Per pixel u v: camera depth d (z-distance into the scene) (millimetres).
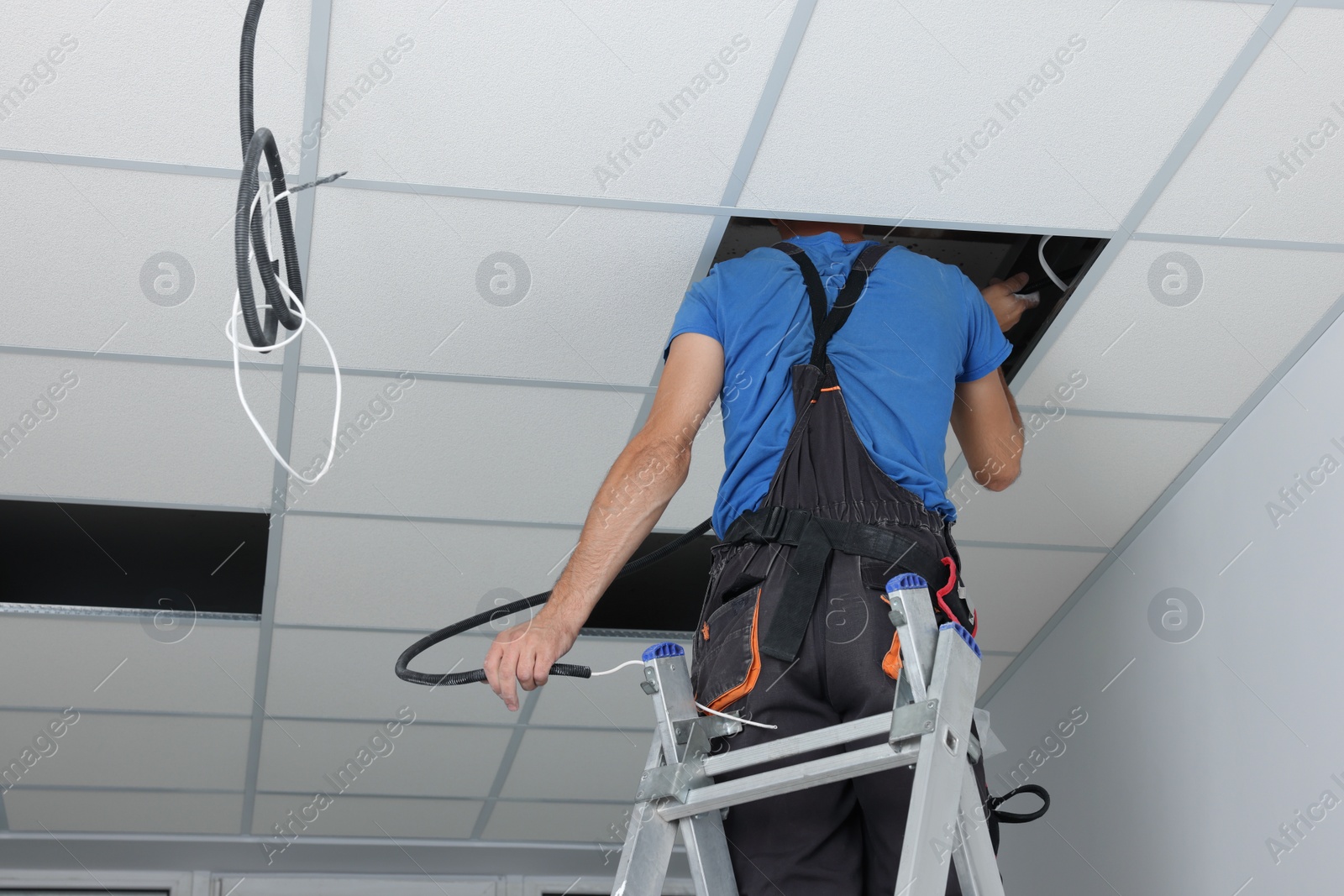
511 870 5012
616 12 1865
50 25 1859
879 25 1896
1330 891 2377
